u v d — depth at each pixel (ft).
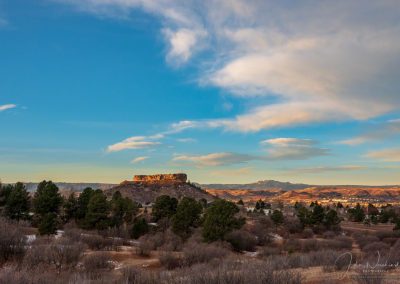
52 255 65.98
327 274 41.55
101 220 179.11
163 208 234.38
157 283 38.29
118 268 72.95
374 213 463.01
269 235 212.84
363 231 276.41
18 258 65.98
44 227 136.26
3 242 67.05
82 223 181.98
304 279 38.06
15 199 190.08
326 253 62.28
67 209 209.56
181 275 39.32
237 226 185.88
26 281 35.24
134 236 172.24
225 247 144.25
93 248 120.26
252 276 30.86
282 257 61.67
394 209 452.76
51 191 198.08
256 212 374.63
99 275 50.19
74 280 40.01
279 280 30.96
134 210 237.66
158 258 96.02
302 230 267.80
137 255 111.14
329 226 274.57
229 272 32.99
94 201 183.32
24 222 175.83
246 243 166.91
